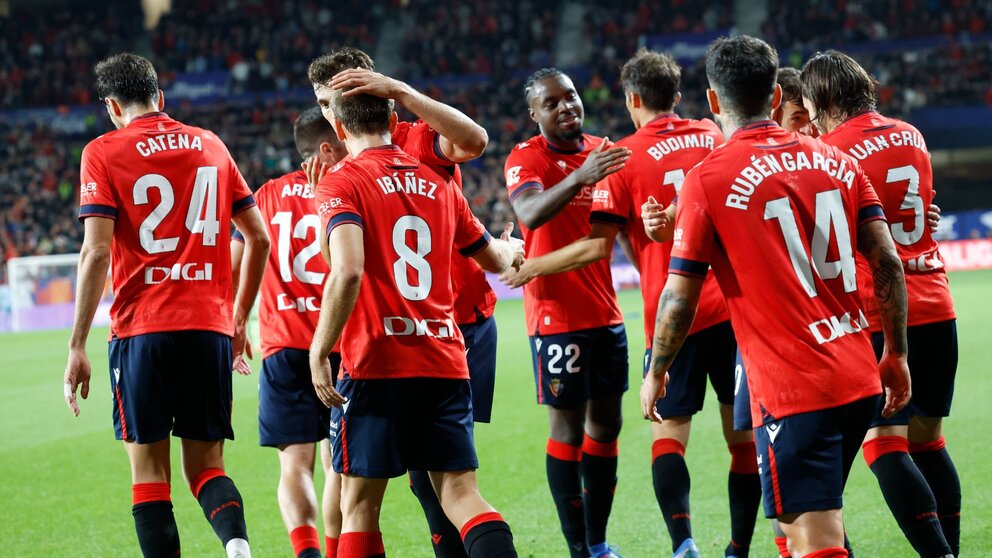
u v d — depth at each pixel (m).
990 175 52.00
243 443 13.89
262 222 7.57
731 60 5.57
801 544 5.31
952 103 47.88
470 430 6.15
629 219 7.70
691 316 5.48
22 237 45.44
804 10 53.88
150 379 6.88
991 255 41.09
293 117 53.28
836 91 6.88
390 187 6.01
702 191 5.44
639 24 55.94
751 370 5.45
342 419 5.99
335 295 5.63
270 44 58.06
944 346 6.84
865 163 6.71
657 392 5.64
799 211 5.40
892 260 5.55
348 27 59.31
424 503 6.84
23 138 53.19
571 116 7.99
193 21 60.53
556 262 7.68
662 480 7.36
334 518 7.60
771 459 5.38
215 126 53.84
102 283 6.77
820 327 5.34
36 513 10.41
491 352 7.77
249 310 7.66
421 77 55.41
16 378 22.45
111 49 59.66
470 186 48.12
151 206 6.95
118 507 10.59
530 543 8.54
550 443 8.11
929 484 7.07
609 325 8.11
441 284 6.14
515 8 58.88
